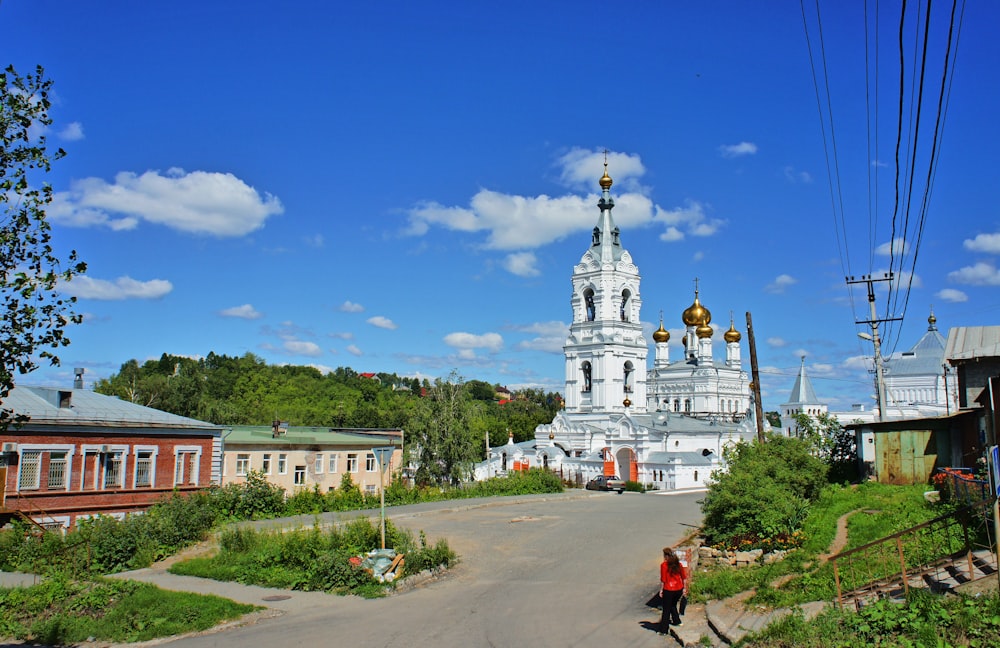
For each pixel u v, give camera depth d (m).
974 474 26.77
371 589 26.33
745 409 141.12
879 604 16.69
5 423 15.88
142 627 21.66
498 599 25.22
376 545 30.94
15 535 34.91
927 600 16.27
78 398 47.84
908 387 109.19
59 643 20.83
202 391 132.50
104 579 26.91
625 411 110.38
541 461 110.75
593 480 84.19
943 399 106.00
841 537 27.78
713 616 21.05
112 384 105.12
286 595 26.27
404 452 78.44
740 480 31.06
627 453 104.19
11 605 23.59
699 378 135.25
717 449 108.88
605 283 115.44
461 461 77.31
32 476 41.88
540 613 23.16
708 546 30.56
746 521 29.92
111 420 45.41
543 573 29.77
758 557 28.36
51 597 24.17
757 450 40.69
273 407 146.25
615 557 32.75
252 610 23.69
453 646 19.47
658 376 140.50
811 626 16.95
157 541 34.50
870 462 48.97
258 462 58.38
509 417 175.12
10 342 14.68
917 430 41.66
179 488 48.56
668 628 20.77
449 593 26.31
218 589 27.20
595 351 113.94
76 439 43.69
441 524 43.47
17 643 20.88
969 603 15.78
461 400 79.81
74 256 15.48
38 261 15.35
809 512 32.81
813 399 131.38
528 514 48.88
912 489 36.91
